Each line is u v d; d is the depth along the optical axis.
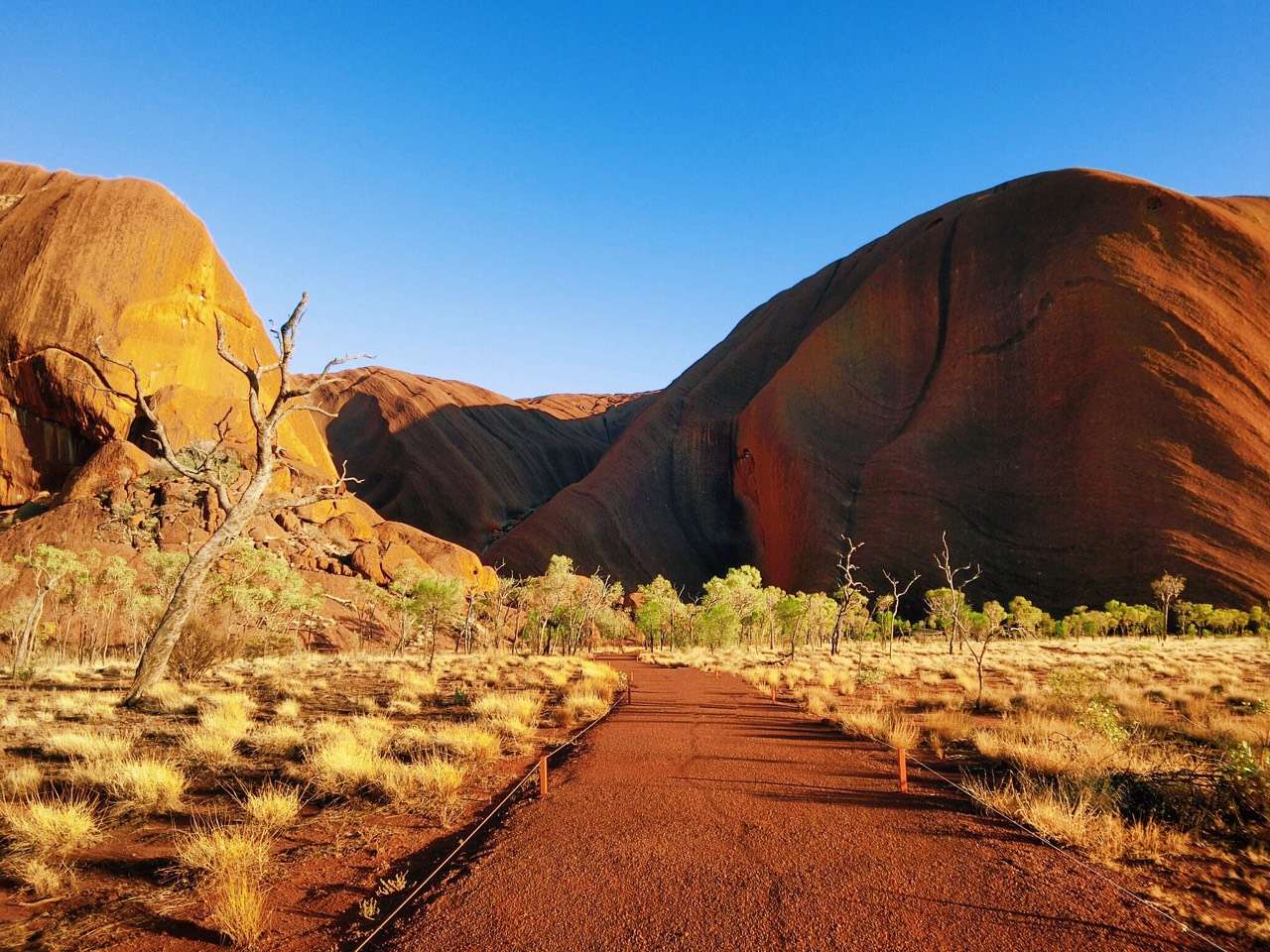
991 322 126.88
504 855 5.24
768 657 44.44
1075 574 97.06
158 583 50.72
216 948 3.94
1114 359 109.62
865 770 8.41
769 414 146.00
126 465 66.00
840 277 186.88
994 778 7.97
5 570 47.47
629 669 33.34
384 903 4.50
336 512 81.19
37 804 5.97
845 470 128.62
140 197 85.19
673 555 156.38
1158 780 6.72
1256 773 6.39
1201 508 92.81
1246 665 31.17
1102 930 3.87
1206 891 4.62
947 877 4.71
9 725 11.25
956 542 107.38
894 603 93.12
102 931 4.17
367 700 15.59
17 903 4.64
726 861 5.04
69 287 75.94
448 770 7.79
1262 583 84.50
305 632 58.94
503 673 26.12
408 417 171.75
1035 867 4.93
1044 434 112.38
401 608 53.66
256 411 16.55
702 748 9.94
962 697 16.28
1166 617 74.88
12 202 88.50
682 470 172.00
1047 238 129.38
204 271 86.56
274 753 9.60
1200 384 102.69
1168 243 117.25
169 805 6.94
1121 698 14.83
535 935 3.83
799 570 121.25
